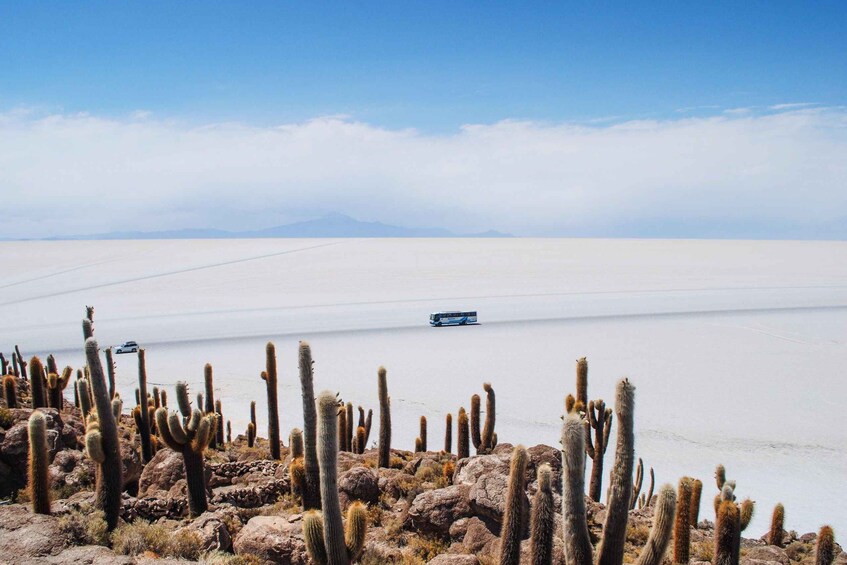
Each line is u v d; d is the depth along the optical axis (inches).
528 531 506.6
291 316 3425.2
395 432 1427.2
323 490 381.4
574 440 342.6
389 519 569.0
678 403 1676.9
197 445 555.8
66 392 1616.6
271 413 824.9
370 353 2417.6
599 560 350.6
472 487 534.0
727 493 445.7
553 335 2770.7
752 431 1446.9
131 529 468.8
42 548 415.5
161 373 2048.5
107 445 498.3
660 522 361.1
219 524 507.2
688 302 3811.5
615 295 4185.5
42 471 467.2
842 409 1637.6
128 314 3540.8
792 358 2263.8
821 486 1133.1
